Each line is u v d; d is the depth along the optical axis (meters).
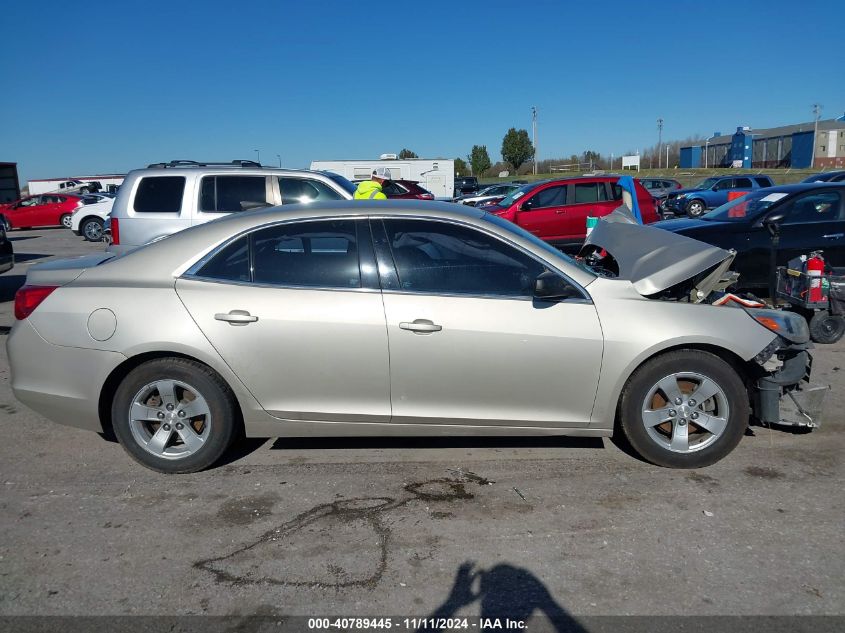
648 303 4.04
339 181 8.77
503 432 4.09
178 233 4.23
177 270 4.07
